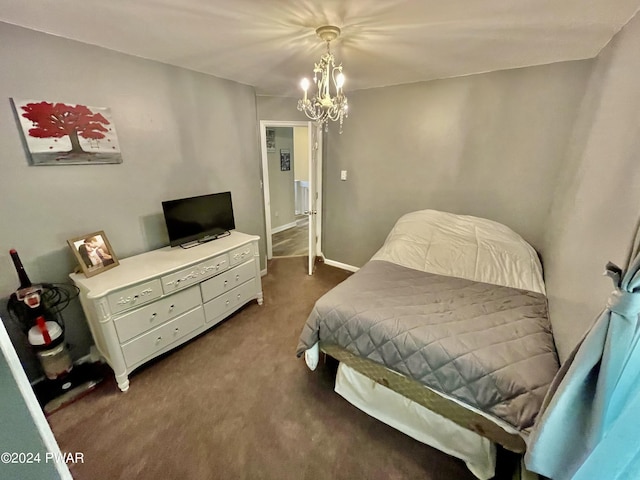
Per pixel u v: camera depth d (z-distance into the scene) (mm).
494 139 2604
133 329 1928
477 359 1312
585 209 1527
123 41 1819
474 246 2385
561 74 2193
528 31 1598
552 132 2322
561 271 1717
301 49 1930
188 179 2643
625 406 767
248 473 1418
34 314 1736
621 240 1022
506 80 2432
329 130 3672
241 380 2014
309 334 1822
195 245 2570
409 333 1499
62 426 1652
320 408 1793
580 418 866
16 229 1731
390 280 2070
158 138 2352
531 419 1120
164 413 1743
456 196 2936
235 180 3107
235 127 2979
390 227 3486
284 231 5781
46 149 1774
